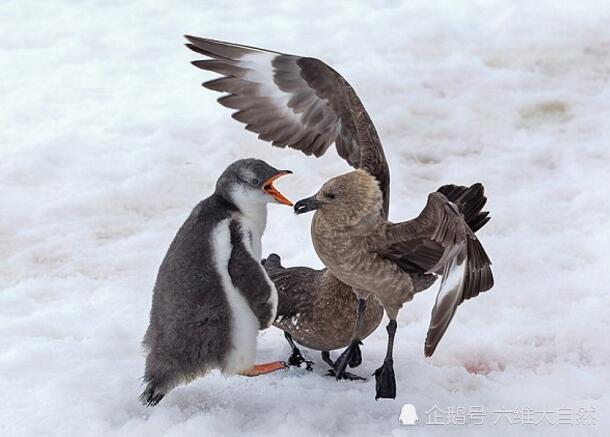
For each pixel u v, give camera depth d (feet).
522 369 34.68
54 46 65.72
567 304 38.63
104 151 52.49
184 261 29.58
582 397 32.35
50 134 53.88
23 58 63.87
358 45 65.82
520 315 37.81
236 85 37.22
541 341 36.27
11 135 53.78
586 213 45.88
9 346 34.76
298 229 44.47
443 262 29.12
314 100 37.17
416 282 32.35
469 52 65.16
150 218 46.78
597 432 29.91
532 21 68.90
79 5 72.28
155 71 62.54
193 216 30.25
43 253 43.32
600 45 65.77
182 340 29.53
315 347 34.55
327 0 73.10
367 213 30.68
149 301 38.75
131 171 50.67
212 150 53.06
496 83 60.95
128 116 56.39
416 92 59.72
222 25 68.90
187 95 59.11
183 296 29.43
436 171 51.06
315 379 33.37
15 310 37.88
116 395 31.12
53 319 36.86
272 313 30.22
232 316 29.60
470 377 33.65
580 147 53.01
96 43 66.23
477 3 72.13
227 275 29.58
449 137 54.80
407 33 67.46
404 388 32.76
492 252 42.50
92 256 43.11
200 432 28.91
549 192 48.21
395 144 53.83
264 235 44.06
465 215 32.76
